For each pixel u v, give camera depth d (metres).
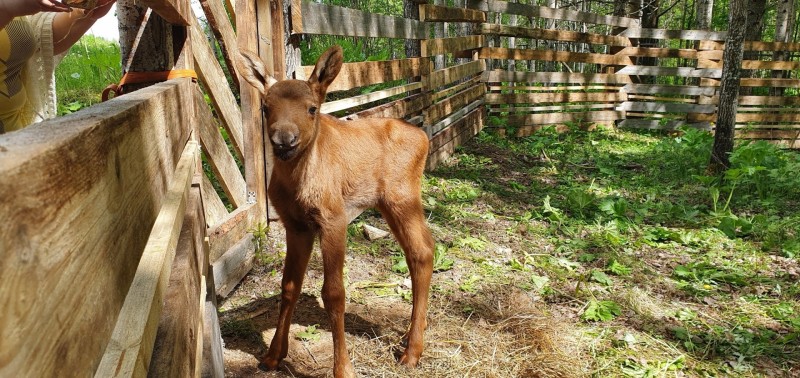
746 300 4.37
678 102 13.36
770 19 24.55
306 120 2.64
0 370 0.50
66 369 0.67
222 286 3.83
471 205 6.51
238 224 4.18
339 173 3.00
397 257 4.77
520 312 4.01
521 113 12.14
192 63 3.24
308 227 3.01
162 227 1.56
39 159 0.63
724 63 8.06
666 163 8.96
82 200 0.78
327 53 2.84
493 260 4.95
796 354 3.61
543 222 6.13
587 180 8.27
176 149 2.06
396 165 3.39
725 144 8.09
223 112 4.18
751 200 7.18
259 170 4.53
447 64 13.77
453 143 8.97
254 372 3.18
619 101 13.37
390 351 3.48
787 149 12.46
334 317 2.96
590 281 4.62
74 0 1.98
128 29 2.95
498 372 3.34
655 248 5.48
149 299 1.18
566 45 20.91
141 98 1.42
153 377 1.18
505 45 20.02
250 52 2.86
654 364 3.47
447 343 3.61
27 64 2.53
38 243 0.60
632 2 15.77
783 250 5.30
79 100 6.53
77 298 0.73
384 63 5.79
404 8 6.93
